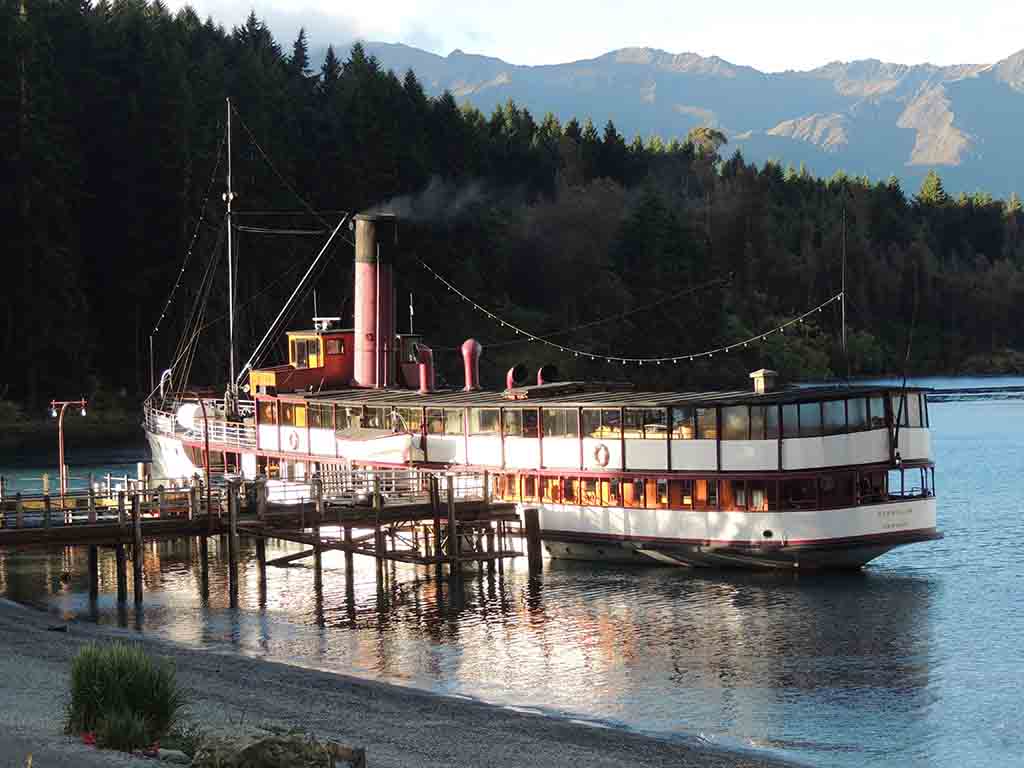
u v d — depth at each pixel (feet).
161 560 224.33
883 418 193.47
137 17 587.27
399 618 175.32
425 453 221.66
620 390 228.43
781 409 188.85
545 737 115.34
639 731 124.16
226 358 528.22
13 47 501.15
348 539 193.47
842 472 189.47
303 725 112.27
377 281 265.54
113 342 534.78
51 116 518.37
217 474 266.98
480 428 214.90
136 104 538.88
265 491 190.80
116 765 86.22
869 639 160.76
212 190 542.98
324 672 138.92
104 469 358.64
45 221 497.46
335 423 234.58
